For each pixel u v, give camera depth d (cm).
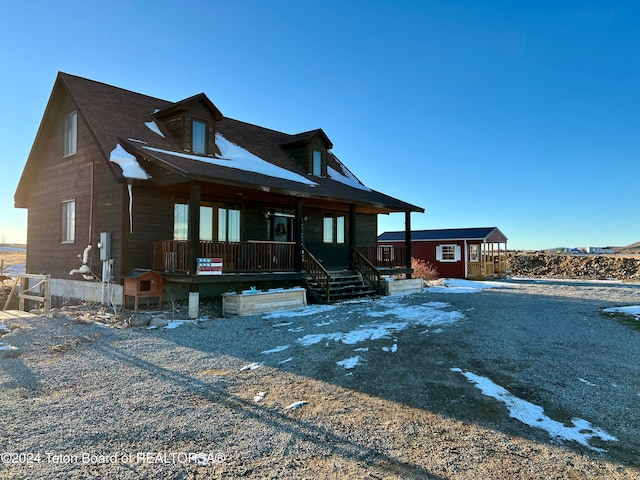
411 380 541
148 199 1176
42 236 1498
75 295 1291
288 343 734
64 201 1382
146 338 757
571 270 3384
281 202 1508
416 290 1702
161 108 1512
